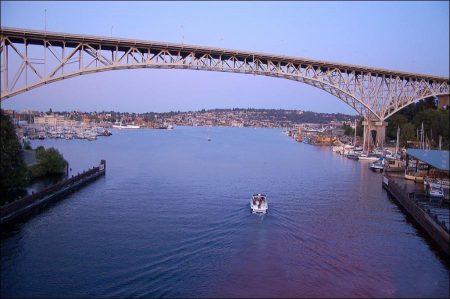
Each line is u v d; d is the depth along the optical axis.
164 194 63.34
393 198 61.72
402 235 42.50
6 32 59.31
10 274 32.69
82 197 61.50
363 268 32.84
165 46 74.06
